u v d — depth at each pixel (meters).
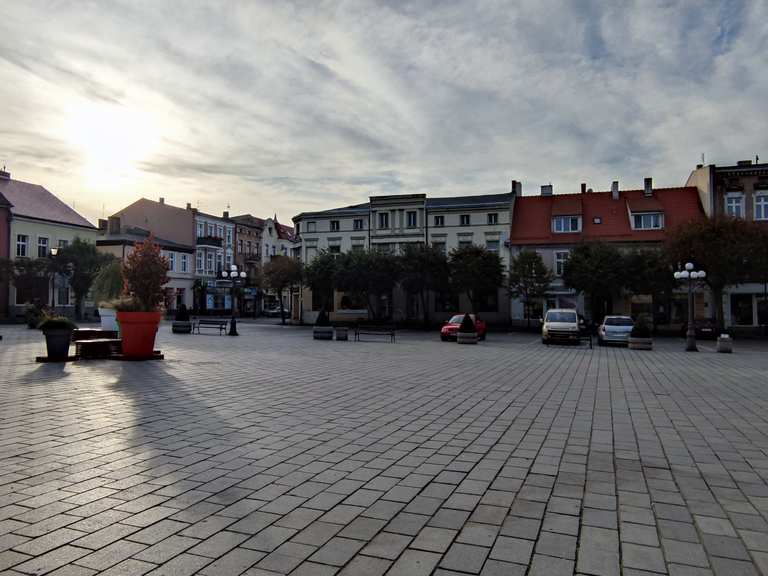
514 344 27.83
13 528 3.97
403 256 42.69
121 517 4.20
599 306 43.22
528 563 3.50
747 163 43.50
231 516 4.25
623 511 4.45
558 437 7.09
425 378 13.08
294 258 51.22
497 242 46.72
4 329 33.19
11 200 47.03
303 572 3.35
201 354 18.91
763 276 33.28
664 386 12.11
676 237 34.75
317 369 14.75
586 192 48.84
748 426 7.86
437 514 4.36
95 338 18.45
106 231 56.91
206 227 67.38
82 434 6.88
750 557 3.61
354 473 5.43
